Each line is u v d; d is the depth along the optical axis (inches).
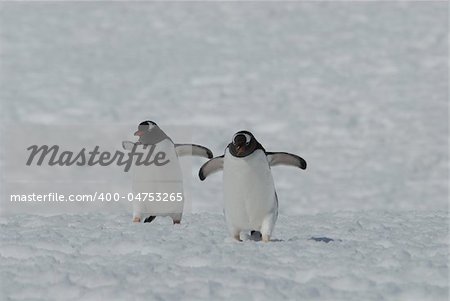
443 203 1512.1
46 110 2193.7
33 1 3309.5
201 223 581.6
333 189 1588.3
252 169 466.0
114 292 359.6
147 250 454.3
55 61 2677.2
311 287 364.8
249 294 355.3
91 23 3090.6
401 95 2266.2
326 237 509.0
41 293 367.6
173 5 3287.4
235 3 3289.9
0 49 2773.1
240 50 2780.5
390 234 513.3
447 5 3085.6
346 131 1996.8
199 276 385.4
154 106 2255.2
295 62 2623.0
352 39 2812.5
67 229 530.3
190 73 2551.7
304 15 3120.1
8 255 451.2
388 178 1662.2
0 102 2246.6
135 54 2775.6
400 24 2918.3
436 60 2566.4
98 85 2443.4
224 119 2132.1
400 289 362.0
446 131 1966.0
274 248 452.1
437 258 422.6
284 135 1988.2
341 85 2375.7
